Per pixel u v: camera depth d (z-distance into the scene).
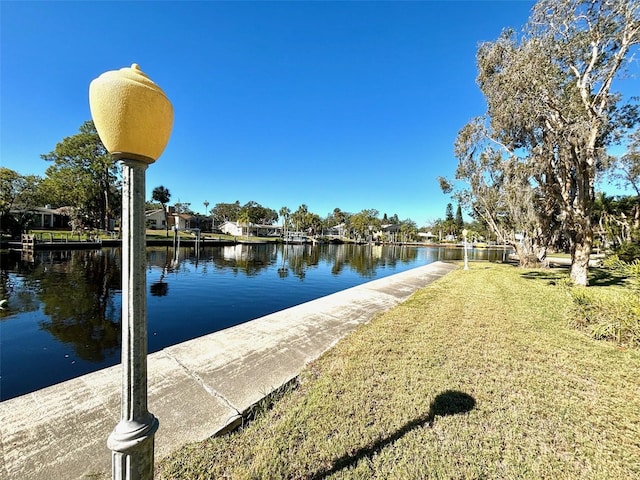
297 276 14.79
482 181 14.68
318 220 57.25
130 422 1.13
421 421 2.27
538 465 1.85
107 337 5.48
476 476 1.77
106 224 32.22
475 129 13.87
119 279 11.25
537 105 8.07
